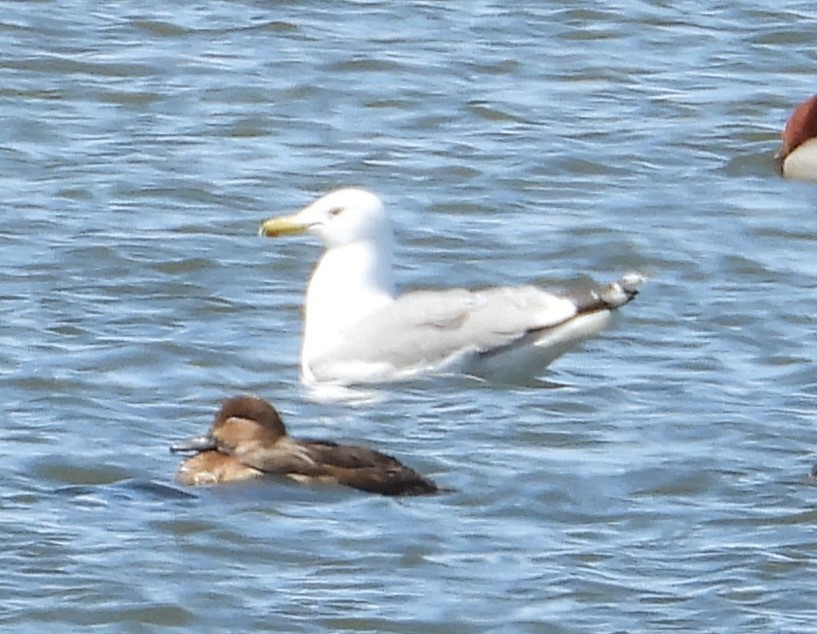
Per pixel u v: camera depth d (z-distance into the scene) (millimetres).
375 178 23891
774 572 14617
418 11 29203
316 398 17938
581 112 26094
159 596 14125
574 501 15719
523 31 28625
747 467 16422
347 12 29125
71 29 28062
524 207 23172
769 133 25516
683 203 23391
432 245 22016
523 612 14039
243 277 20844
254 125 25375
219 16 28812
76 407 17453
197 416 17391
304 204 23094
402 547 14836
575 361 18828
